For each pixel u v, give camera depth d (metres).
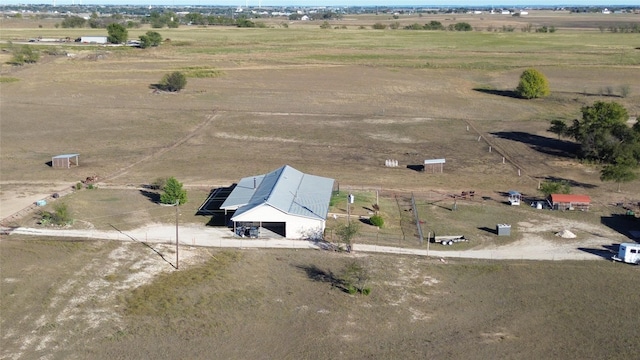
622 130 79.06
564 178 72.44
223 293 43.34
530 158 80.81
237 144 86.50
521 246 52.47
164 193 61.81
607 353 37.09
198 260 48.53
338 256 49.81
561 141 89.50
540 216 59.72
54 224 55.28
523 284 45.72
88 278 45.06
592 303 42.94
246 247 51.22
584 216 59.84
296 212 53.12
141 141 87.62
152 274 45.97
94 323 39.28
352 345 37.50
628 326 40.06
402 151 83.94
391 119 102.81
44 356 35.81
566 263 49.31
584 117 81.62
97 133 91.81
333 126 97.56
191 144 86.25
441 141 89.38
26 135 90.19
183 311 40.88
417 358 36.22
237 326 39.41
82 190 65.75
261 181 62.41
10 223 55.47
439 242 52.81
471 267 48.38
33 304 41.34
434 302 42.94
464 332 39.16
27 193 64.44
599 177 73.00
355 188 67.69
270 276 46.19
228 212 59.03
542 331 39.44
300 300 42.75
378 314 41.16
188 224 56.16
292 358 36.16
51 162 76.94
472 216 59.47
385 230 55.53
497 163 78.50
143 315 40.28
